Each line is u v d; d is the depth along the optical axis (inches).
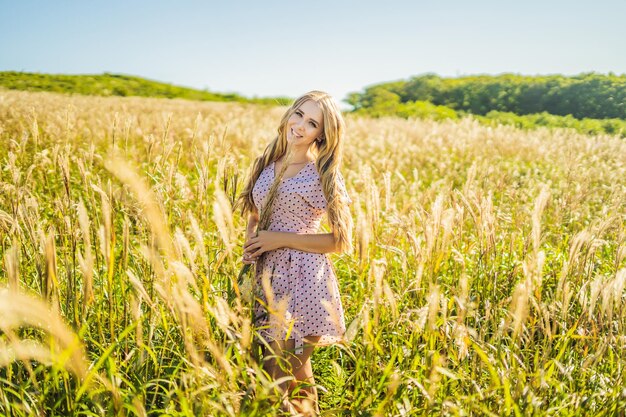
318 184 111.7
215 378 85.8
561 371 97.5
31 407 89.8
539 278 91.7
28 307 65.9
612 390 99.6
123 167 74.0
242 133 493.7
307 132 110.0
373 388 95.9
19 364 95.6
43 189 216.8
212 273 113.0
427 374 92.6
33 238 102.0
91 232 129.6
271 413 88.4
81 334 83.1
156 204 109.2
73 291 94.9
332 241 110.7
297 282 109.4
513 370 96.1
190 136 355.3
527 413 87.0
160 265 85.1
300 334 106.2
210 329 96.4
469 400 89.0
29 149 292.8
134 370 99.7
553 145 495.5
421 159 440.1
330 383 122.0
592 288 99.0
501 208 219.0
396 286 143.9
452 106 1386.6
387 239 156.7
